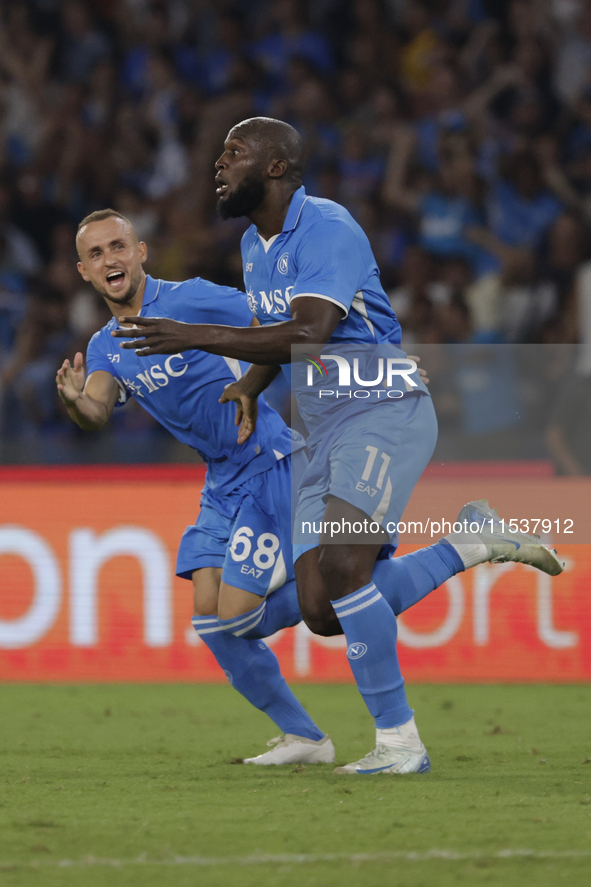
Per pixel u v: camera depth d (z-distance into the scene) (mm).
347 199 38250
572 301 33469
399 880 7930
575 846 8961
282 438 15281
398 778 12445
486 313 34188
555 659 25047
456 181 37406
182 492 25531
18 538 25734
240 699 22391
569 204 37625
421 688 24000
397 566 13414
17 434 34125
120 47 44188
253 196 13000
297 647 25406
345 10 43250
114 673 25469
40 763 14438
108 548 25656
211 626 14719
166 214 39844
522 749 15586
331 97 41562
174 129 41469
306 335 12031
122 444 25828
